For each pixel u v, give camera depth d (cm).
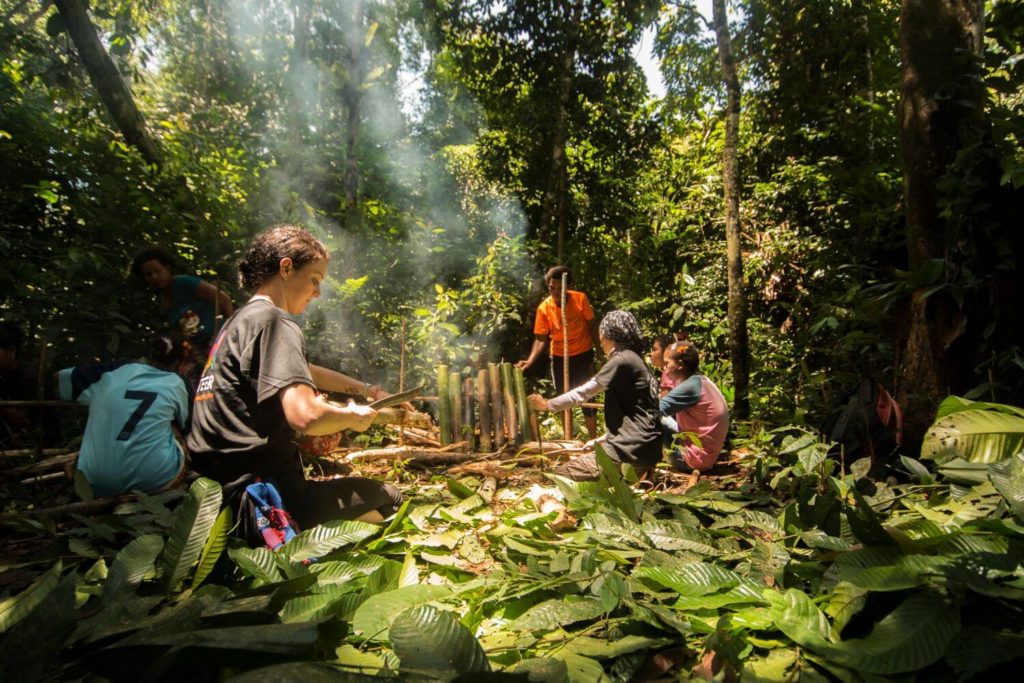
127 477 299
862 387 382
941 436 295
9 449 430
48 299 493
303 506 262
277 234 256
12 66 651
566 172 990
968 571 192
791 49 833
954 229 388
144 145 641
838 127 773
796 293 743
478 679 156
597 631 212
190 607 176
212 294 464
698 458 427
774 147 866
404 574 251
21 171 564
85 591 216
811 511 263
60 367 480
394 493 285
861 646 184
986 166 379
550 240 948
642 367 406
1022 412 282
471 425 494
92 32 613
